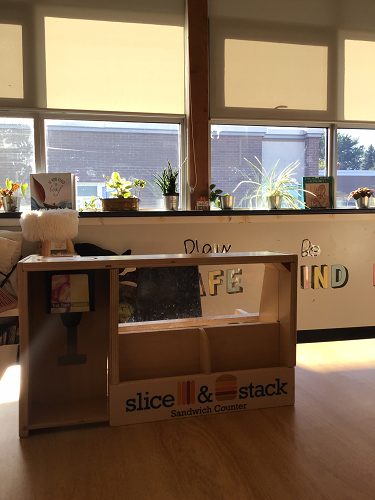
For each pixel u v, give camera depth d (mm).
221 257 1590
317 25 3488
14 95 3096
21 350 1443
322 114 3557
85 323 1711
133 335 1622
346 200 3725
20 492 1125
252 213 3232
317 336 3416
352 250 3449
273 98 3451
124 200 3072
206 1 3227
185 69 3330
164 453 1318
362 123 3648
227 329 1723
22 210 3166
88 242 3041
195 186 3330
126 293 2602
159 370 1650
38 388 1670
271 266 1826
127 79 3256
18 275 1430
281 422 1530
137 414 1536
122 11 3201
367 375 2004
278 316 1786
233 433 1446
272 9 3395
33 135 3189
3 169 3174
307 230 3367
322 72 3527
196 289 2693
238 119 3404
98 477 1190
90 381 1722
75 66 3174
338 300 3445
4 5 3043
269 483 1150
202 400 1598
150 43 3268
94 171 3311
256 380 1646
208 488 1132
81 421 1495
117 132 3326
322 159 3672
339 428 1477
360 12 3562
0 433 1475
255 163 3531
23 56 3088
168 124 3406
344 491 1115
